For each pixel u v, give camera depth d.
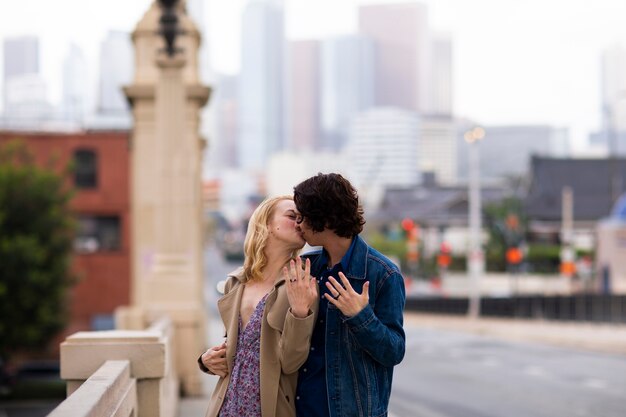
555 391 15.48
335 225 3.74
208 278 80.75
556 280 60.19
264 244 3.99
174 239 12.07
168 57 12.08
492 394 15.23
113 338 5.66
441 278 63.94
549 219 90.38
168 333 9.36
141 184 15.19
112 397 4.23
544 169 96.06
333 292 3.60
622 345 24.89
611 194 92.81
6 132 40.06
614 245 50.50
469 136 40.38
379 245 80.75
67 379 5.59
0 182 29.22
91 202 40.53
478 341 28.38
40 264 29.03
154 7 15.67
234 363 3.99
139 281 15.12
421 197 112.06
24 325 28.80
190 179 12.20
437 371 19.16
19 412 28.09
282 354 3.73
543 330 32.78
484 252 68.12
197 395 11.89
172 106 12.22
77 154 40.66
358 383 3.71
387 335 3.61
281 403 3.79
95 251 40.41
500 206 73.94
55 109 57.62
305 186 3.77
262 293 4.00
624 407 13.46
